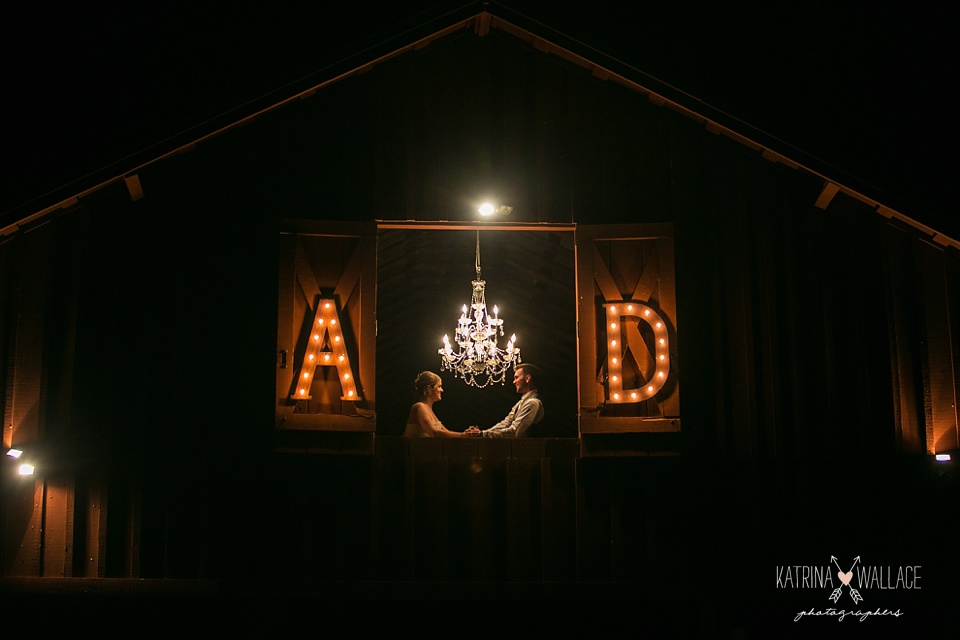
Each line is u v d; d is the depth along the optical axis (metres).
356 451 9.47
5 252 9.64
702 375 9.69
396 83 10.16
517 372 11.05
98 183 9.56
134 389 9.52
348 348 9.59
